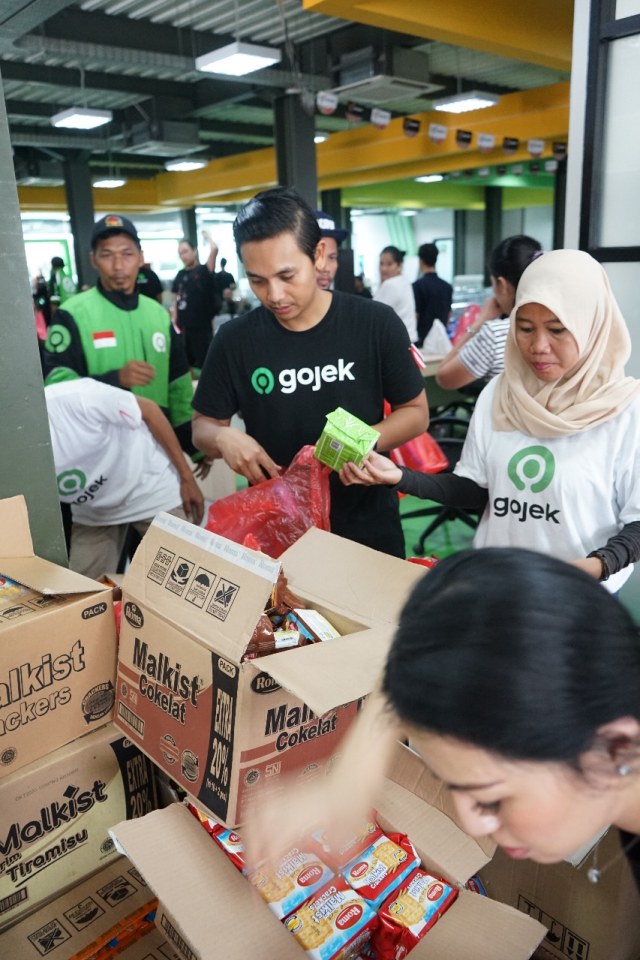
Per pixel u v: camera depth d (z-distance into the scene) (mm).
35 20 4023
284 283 1478
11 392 1364
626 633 461
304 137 7770
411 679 456
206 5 5918
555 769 439
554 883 1004
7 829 1046
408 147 10961
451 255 20672
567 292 1267
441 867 930
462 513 3598
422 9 4836
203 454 2611
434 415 4953
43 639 1061
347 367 1633
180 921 835
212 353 1725
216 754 928
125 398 1890
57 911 1101
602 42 2217
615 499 1351
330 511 1671
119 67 7758
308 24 6562
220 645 911
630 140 2275
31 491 1426
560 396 1359
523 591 453
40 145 10758
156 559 1071
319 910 879
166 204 15961
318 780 930
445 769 466
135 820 977
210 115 10836
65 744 1115
